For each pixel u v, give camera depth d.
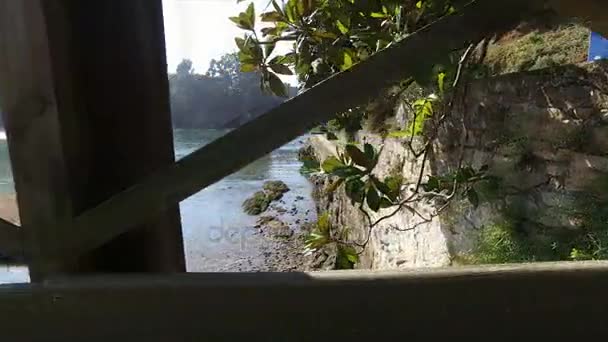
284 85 2.08
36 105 0.78
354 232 6.87
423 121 3.72
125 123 0.91
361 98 0.85
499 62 3.22
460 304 0.82
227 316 0.82
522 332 0.83
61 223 0.82
